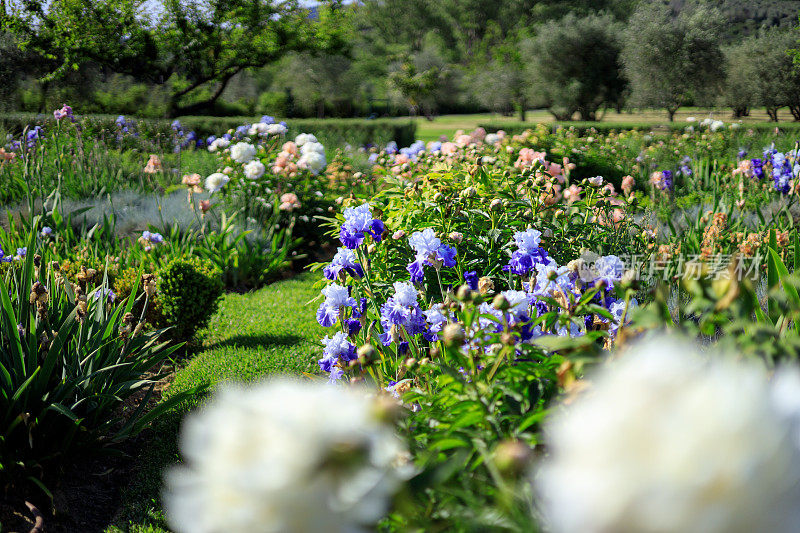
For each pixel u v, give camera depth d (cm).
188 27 2434
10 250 625
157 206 838
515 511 96
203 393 430
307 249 876
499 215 418
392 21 6219
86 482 343
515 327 183
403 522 106
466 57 5859
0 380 320
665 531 64
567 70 3384
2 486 313
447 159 715
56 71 2323
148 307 541
